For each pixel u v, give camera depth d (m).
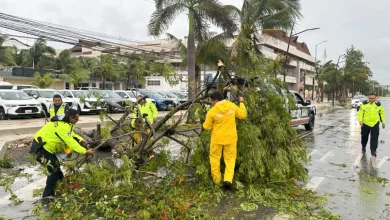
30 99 18.56
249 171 5.95
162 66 7.12
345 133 15.12
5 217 4.81
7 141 10.70
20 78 37.97
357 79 81.94
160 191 5.46
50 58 51.91
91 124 16.30
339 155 9.63
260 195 5.54
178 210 4.75
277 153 6.25
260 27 18.42
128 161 5.33
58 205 4.85
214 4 17.02
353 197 5.80
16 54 51.75
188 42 17.89
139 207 4.99
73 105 20.34
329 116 27.42
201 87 8.12
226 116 5.67
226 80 7.04
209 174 6.13
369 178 7.01
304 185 6.45
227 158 5.77
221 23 17.28
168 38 28.19
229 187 5.86
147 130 7.01
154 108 9.68
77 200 5.11
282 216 4.85
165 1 17.41
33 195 5.73
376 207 5.34
